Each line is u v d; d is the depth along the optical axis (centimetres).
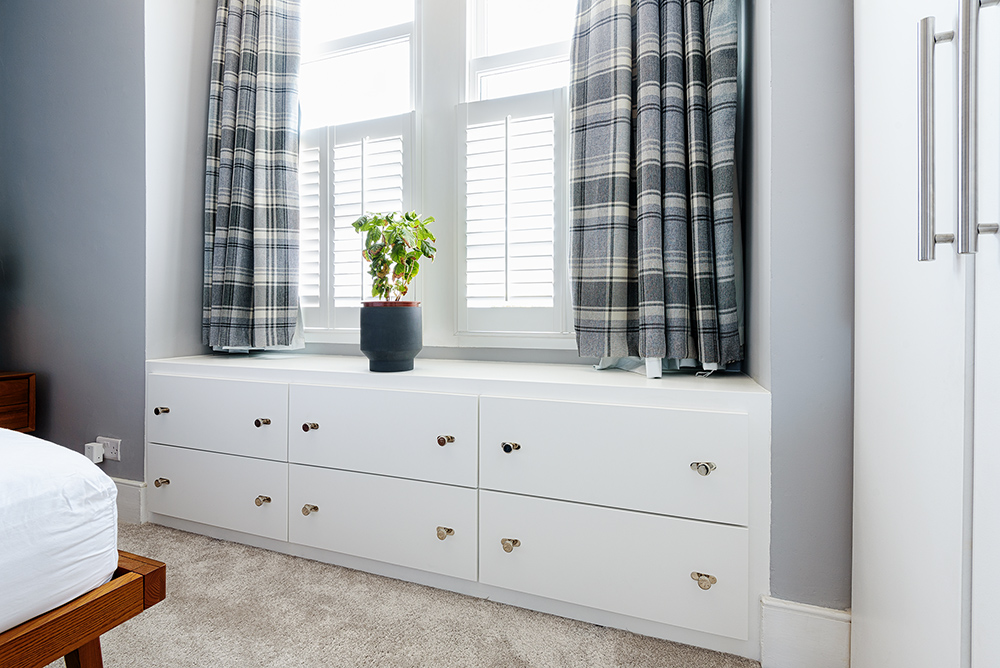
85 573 92
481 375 153
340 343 217
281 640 127
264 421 170
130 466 203
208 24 223
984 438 61
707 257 148
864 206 103
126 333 202
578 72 166
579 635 130
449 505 146
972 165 60
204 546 178
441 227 205
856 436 110
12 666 80
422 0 208
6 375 207
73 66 212
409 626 133
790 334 117
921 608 78
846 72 113
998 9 59
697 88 148
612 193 156
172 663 118
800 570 117
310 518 165
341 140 216
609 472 129
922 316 78
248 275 208
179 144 211
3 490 82
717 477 120
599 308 158
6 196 229
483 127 191
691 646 126
